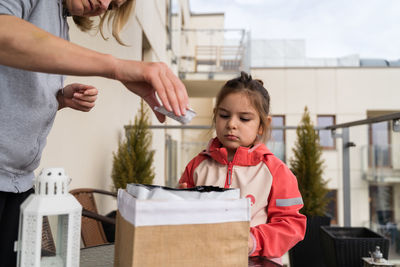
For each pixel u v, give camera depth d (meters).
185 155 8.13
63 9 0.74
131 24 3.39
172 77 0.48
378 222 6.36
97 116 2.46
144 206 0.40
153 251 0.41
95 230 1.81
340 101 10.51
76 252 0.44
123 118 3.28
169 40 6.37
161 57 5.62
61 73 0.45
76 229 0.44
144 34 4.14
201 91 8.68
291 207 0.92
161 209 0.41
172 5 6.93
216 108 1.08
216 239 0.43
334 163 7.57
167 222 0.41
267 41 10.62
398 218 6.39
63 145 1.85
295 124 10.46
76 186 2.05
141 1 3.87
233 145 1.03
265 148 1.05
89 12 0.75
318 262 2.85
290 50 10.59
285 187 0.95
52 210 0.42
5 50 0.42
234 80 1.08
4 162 0.67
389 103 10.50
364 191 6.93
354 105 10.50
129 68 0.47
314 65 10.65
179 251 0.42
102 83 2.57
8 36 0.42
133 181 2.70
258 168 1.01
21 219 0.43
